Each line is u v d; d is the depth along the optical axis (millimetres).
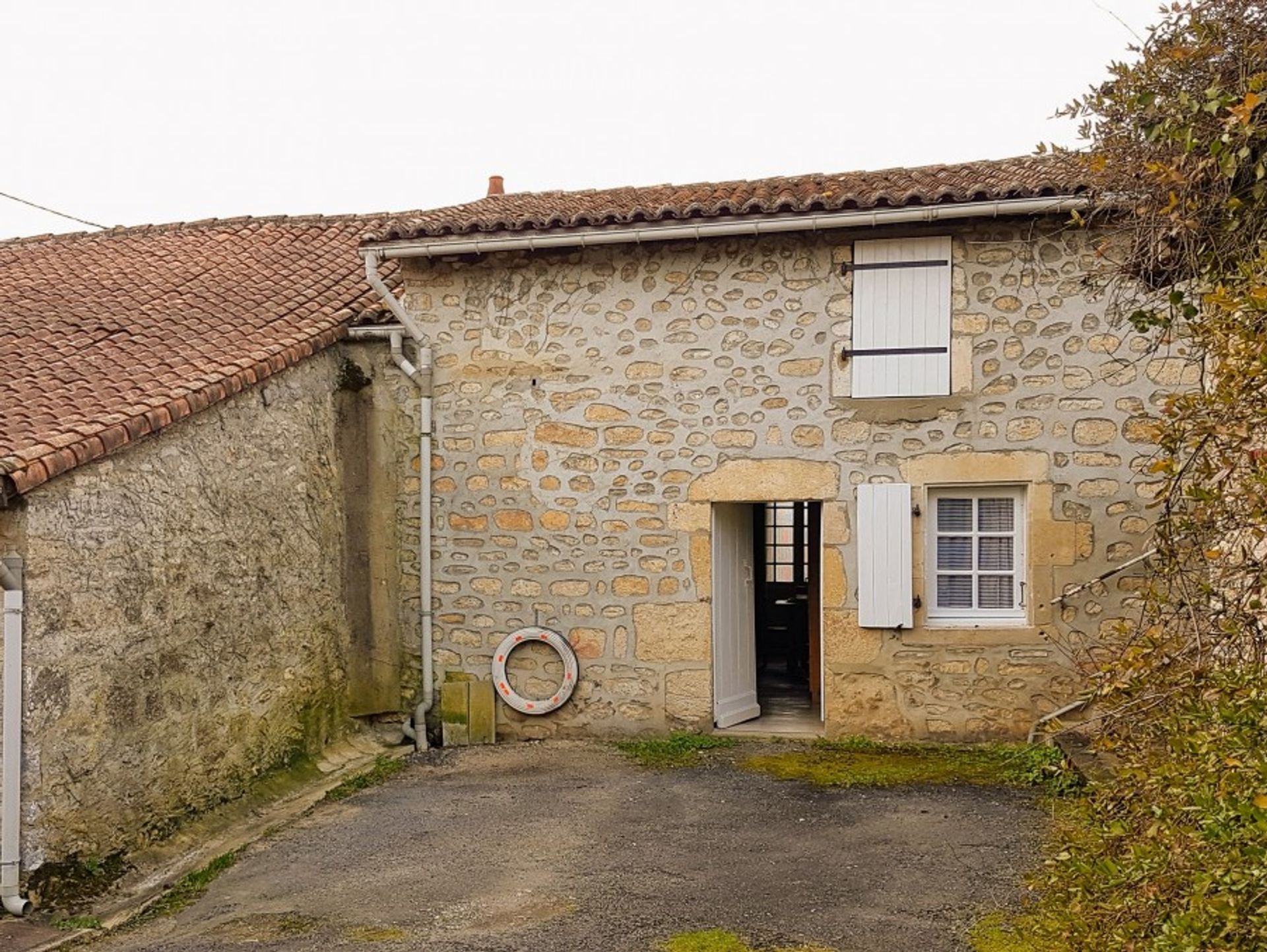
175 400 5930
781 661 10844
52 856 4996
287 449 7344
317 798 6836
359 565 8250
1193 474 3826
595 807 6418
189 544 6148
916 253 7586
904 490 7586
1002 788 6516
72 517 5191
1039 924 3762
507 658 8227
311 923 4805
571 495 8141
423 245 7945
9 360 6500
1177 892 2781
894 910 4699
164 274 8969
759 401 7848
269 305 8227
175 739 5930
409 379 8438
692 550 7945
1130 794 3273
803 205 7324
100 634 5344
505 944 4465
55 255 9883
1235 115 3248
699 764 7289
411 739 8289
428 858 5633
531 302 8219
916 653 7605
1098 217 6891
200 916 4965
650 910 4785
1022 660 7441
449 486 8344
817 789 6613
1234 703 2725
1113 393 7320
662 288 8000
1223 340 3152
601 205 9039
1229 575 3502
